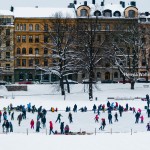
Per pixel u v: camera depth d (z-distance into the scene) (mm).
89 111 88500
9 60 158000
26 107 91750
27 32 162875
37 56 162500
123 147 62000
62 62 117188
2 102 95875
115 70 161125
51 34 125250
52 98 107562
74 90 123875
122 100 102500
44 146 62062
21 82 150750
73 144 62969
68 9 168375
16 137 65688
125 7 169875
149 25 164500
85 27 125875
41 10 166250
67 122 77688
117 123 77750
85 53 113688
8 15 161875
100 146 62375
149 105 92312
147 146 62469
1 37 138500
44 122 73625
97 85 127625
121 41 136625
